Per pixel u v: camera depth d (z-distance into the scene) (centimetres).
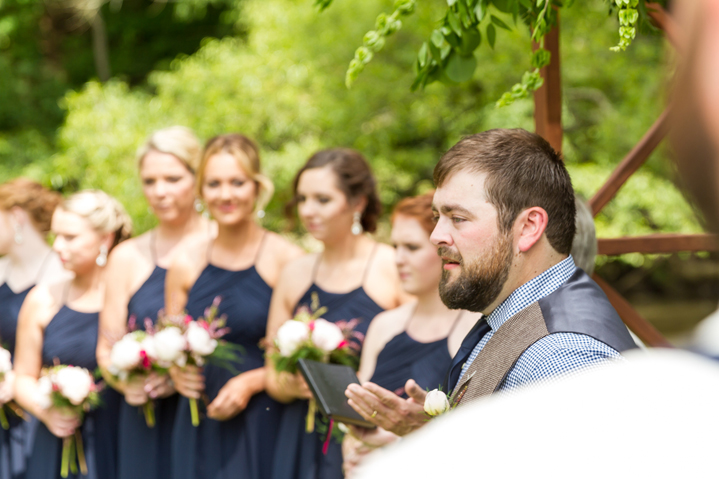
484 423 52
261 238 364
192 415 336
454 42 178
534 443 50
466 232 140
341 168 324
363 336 313
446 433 53
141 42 1466
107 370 363
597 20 869
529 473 49
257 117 916
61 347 379
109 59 1441
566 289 135
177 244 388
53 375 352
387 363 263
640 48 888
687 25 52
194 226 394
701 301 1163
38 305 392
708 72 50
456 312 259
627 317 267
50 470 376
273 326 336
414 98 904
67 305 388
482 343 150
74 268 380
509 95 174
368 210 335
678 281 1181
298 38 923
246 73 920
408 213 262
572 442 50
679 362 54
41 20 1463
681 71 52
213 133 907
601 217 892
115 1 1455
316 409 319
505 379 129
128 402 357
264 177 361
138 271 384
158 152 381
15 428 393
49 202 419
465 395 135
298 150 887
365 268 326
